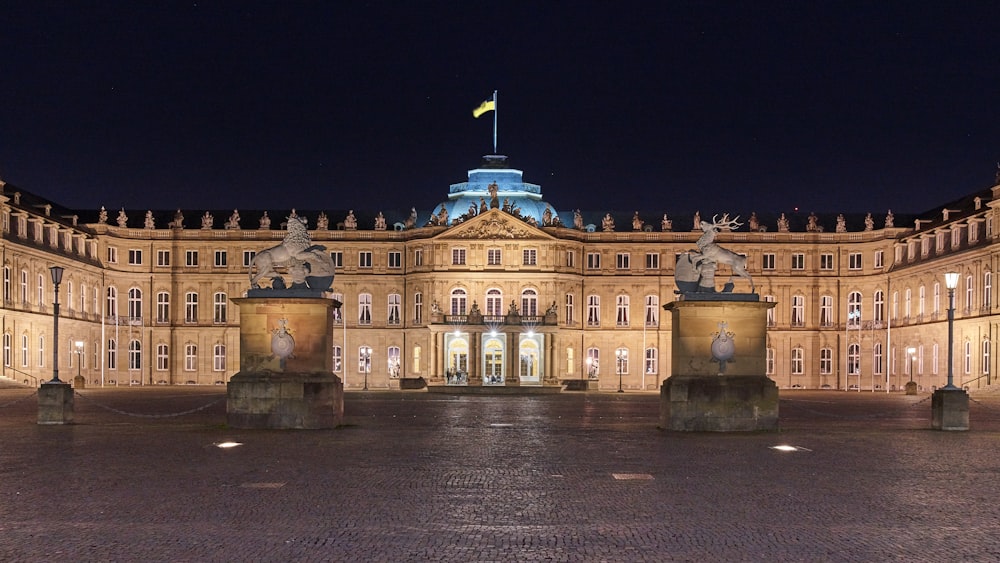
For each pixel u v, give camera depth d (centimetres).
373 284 13588
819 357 13512
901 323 12550
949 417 4488
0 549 1856
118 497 2389
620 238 13638
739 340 4216
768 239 13588
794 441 3806
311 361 4241
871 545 1905
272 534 1984
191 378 13588
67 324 12069
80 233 12575
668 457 3250
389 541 1930
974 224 10744
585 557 1809
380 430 4300
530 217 13150
